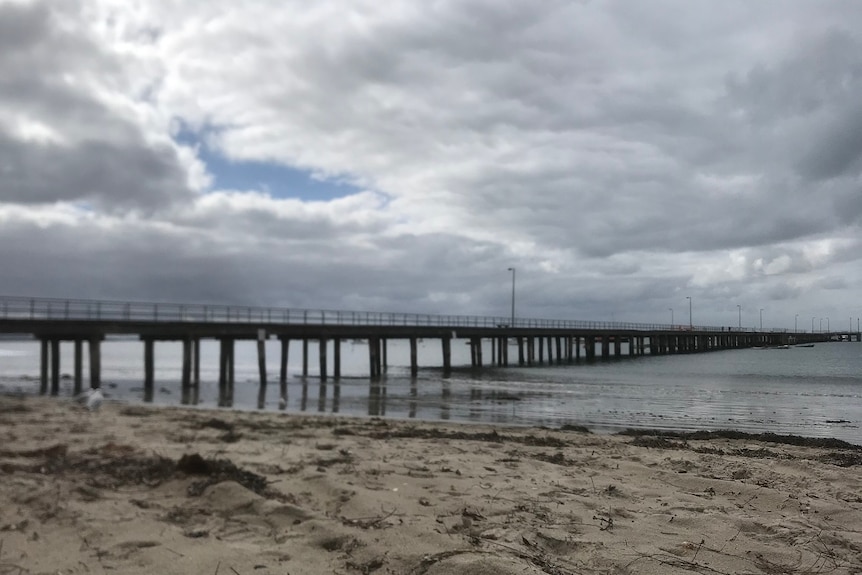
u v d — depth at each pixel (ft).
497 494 20.04
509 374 122.42
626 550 14.26
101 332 79.36
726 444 38.11
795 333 435.12
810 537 15.67
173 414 47.29
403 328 115.65
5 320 72.95
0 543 13.76
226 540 14.53
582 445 35.12
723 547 14.75
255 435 34.50
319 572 12.49
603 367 150.61
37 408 49.21
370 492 19.51
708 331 277.03
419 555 13.24
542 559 13.44
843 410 63.98
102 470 21.54
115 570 12.41
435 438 36.50
